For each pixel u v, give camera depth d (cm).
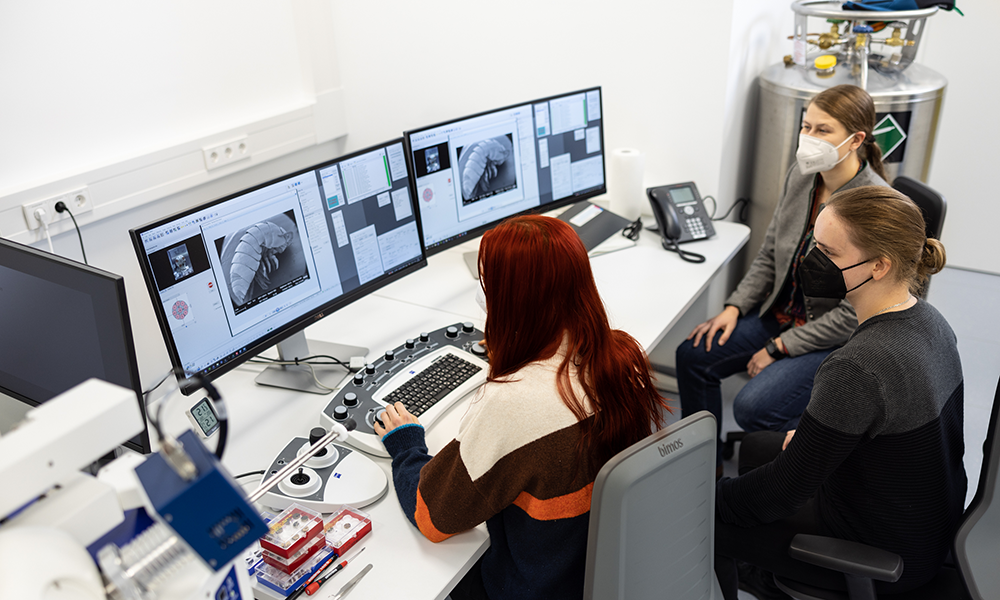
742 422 207
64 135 222
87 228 231
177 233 135
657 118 251
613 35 245
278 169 292
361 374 160
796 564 145
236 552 64
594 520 107
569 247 114
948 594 139
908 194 200
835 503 139
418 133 188
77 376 127
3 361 138
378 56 285
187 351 140
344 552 119
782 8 272
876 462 129
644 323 189
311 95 289
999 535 132
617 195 247
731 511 148
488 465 111
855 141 193
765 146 266
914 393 123
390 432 136
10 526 61
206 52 255
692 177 254
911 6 230
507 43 261
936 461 127
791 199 215
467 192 206
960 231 356
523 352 117
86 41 221
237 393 164
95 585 61
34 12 207
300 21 278
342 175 167
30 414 65
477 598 131
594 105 234
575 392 112
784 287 223
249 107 275
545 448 110
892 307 131
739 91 251
